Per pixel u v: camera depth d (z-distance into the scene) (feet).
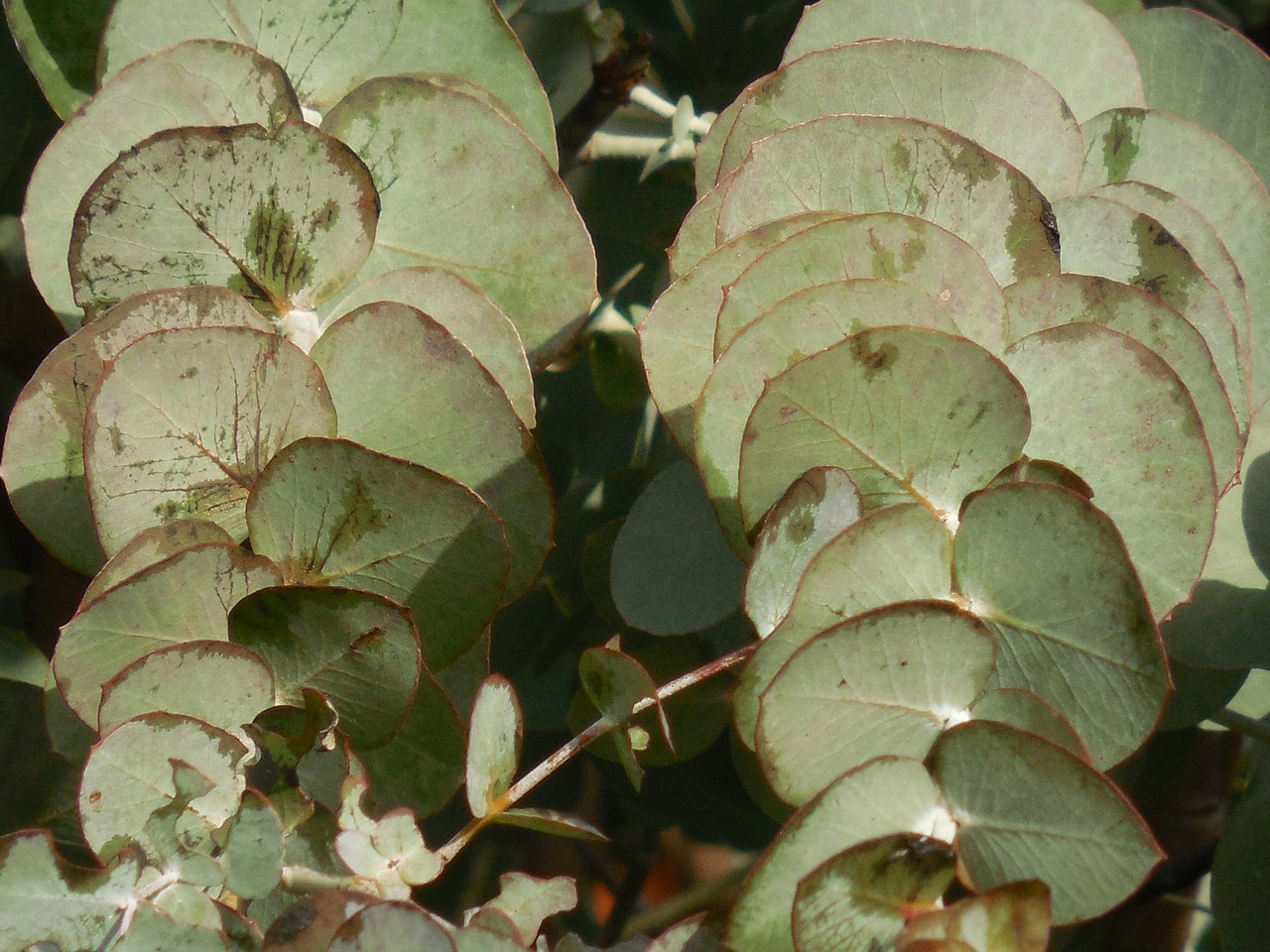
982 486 1.23
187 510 1.27
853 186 1.31
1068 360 1.24
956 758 1.18
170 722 1.22
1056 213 1.33
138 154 1.27
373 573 1.27
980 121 1.37
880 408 1.21
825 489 1.21
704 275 1.29
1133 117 1.42
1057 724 1.19
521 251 1.37
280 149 1.28
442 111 1.35
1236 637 1.41
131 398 1.23
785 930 1.17
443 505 1.25
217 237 1.30
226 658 1.23
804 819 1.17
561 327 1.38
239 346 1.24
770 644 1.20
